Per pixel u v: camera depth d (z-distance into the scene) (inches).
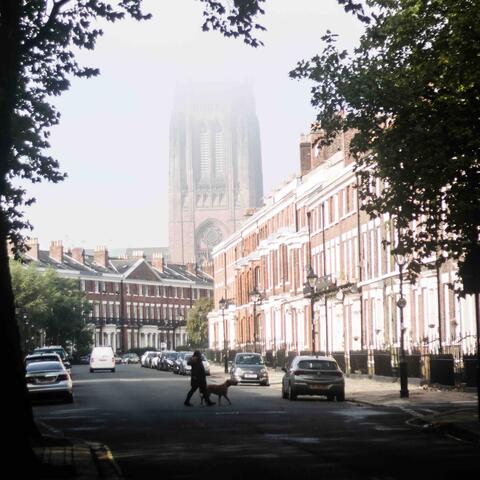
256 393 1844.2
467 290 941.2
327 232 2874.0
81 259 6717.5
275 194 3818.9
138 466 669.9
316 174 3090.6
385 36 1032.2
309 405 1412.4
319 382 1507.1
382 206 1072.2
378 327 2329.0
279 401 1536.7
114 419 1167.0
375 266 2352.4
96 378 2984.7
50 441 781.3
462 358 1668.3
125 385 2340.1
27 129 1216.8
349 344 2588.6
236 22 809.5
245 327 4382.4
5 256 655.8
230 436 900.6
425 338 1872.5
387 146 1023.6
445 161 967.0
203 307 6402.6
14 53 707.4
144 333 7057.1
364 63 1056.2
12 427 614.5
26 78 1034.1
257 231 4252.0
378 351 2153.1
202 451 766.5
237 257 4840.1
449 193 1007.0
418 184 999.6
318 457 711.7
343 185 2662.4
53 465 616.1
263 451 759.1
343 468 642.2
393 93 1010.7
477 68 945.5
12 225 1314.0
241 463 679.1
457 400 1380.4
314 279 2480.3
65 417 1220.5
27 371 1565.0
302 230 3206.2
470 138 965.8
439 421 983.0
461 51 958.4
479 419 952.3
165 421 1114.7
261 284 3937.0
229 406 1409.9
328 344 2819.9
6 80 684.1
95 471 618.5
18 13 697.6
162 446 813.2
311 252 3122.5
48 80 950.4
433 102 998.4
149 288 7170.3
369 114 1052.5
